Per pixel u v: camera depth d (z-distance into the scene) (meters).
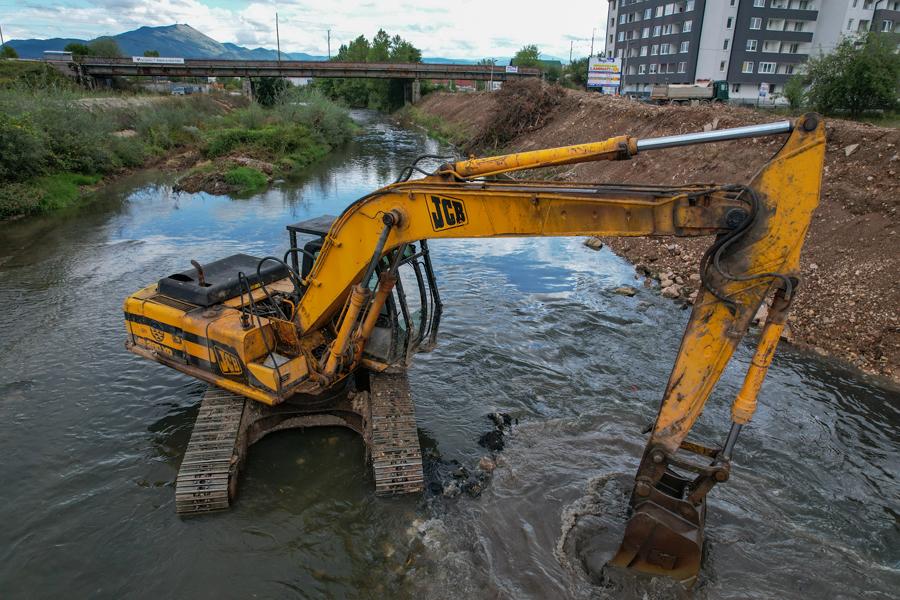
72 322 10.79
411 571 5.50
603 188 4.54
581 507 6.34
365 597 5.24
